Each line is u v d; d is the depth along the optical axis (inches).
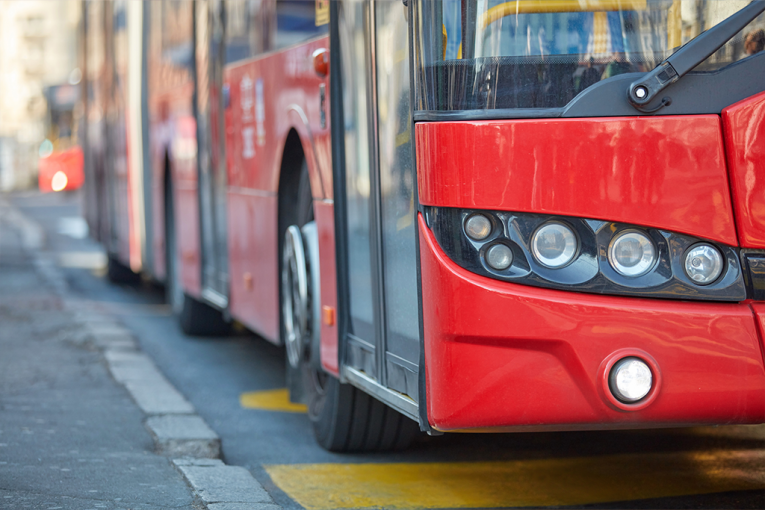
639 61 171.3
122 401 318.7
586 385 168.1
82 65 817.5
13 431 275.4
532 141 168.2
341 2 235.0
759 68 170.2
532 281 169.2
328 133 242.4
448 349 171.0
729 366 168.2
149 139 524.7
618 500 219.9
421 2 175.2
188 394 350.0
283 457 265.6
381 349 208.7
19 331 467.8
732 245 169.3
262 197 312.2
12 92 3329.2
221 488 220.1
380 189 207.6
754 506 211.0
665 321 167.5
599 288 168.9
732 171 168.2
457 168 169.6
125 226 599.2
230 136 353.4
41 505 205.5
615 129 167.8
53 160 1403.8
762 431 275.9
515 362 168.9
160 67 487.5
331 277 245.1
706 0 172.9
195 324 460.8
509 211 169.3
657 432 279.1
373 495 228.7
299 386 289.9
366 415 257.1
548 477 241.0
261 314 316.5
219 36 365.4
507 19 171.6
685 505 213.9
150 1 513.0
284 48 284.4
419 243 177.2
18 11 3363.7
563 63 170.6
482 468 251.0
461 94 170.9
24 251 940.6
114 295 647.8
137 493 216.7
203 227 406.9
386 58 202.2
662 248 169.5
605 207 168.2
